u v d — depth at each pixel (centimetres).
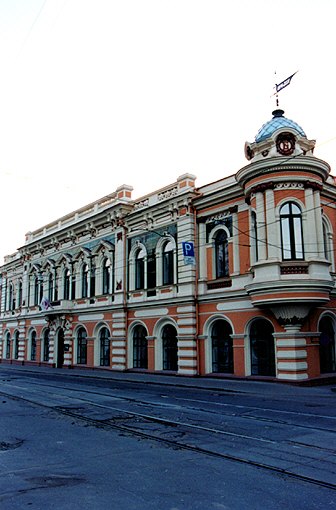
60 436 993
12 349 4516
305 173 2069
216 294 2370
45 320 3906
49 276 3909
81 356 3438
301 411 1341
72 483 661
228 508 564
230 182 2420
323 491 631
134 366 2931
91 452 847
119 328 2988
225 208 2408
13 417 1248
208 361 2408
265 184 2084
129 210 3058
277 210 2061
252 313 2195
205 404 1496
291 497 606
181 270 2567
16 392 1869
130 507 565
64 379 2606
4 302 4800
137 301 2875
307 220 2048
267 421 1163
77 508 562
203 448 873
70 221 3653
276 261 2005
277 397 1683
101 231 3272
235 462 774
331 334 2264
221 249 2452
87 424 1138
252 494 616
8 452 848
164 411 1339
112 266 3128
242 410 1359
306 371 2009
